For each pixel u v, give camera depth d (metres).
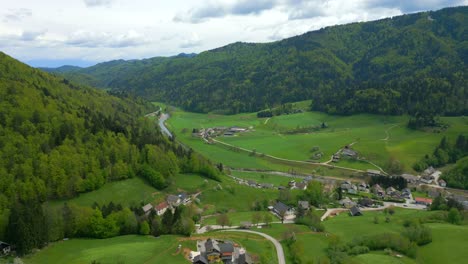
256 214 173.38
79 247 129.75
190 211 178.62
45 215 132.12
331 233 160.12
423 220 171.88
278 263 126.88
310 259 125.81
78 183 169.00
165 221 149.75
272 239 149.12
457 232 151.25
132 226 147.25
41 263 115.25
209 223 170.88
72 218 141.38
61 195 163.12
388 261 129.25
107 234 142.38
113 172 189.75
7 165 156.25
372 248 145.38
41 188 155.25
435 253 138.12
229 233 152.25
